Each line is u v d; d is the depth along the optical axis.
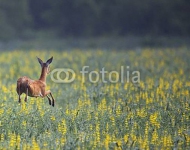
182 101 68.75
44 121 58.56
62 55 160.00
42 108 63.56
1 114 59.38
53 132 55.06
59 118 59.94
